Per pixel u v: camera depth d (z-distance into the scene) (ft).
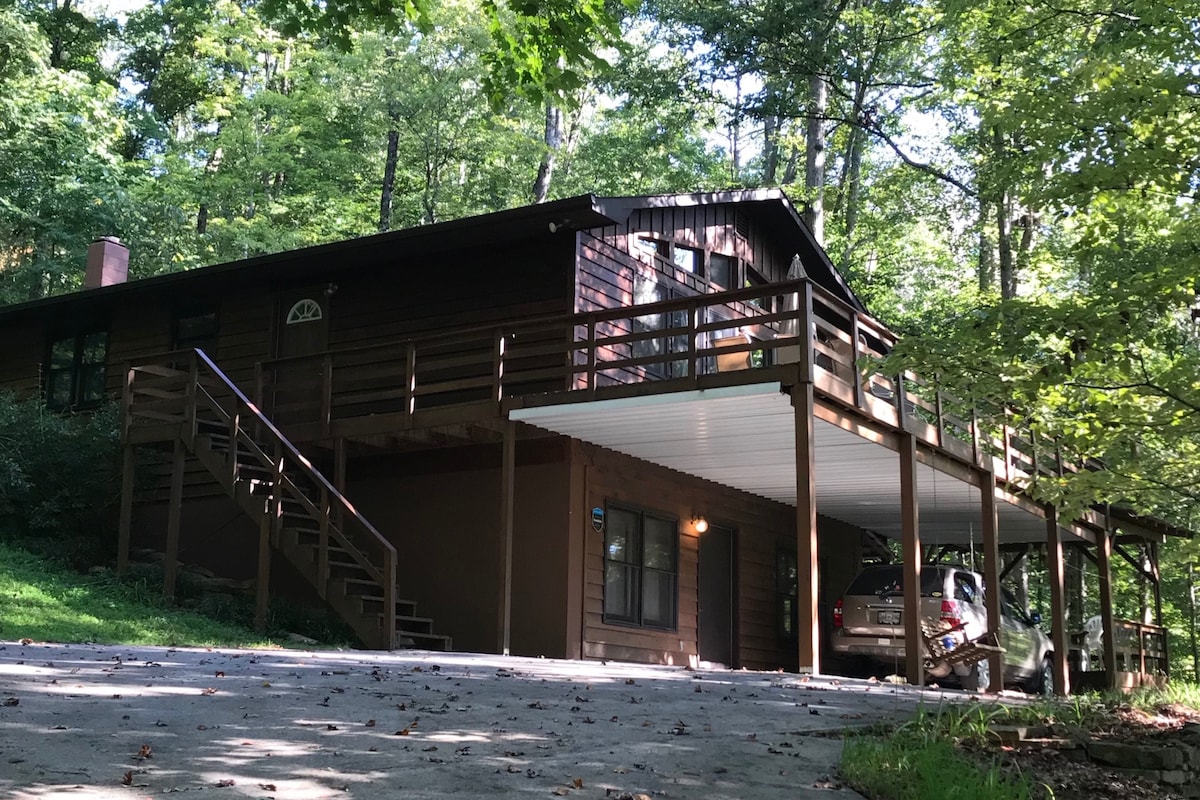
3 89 91.20
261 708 22.00
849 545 71.56
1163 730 28.12
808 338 39.04
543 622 47.55
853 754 19.35
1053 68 44.16
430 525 51.39
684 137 127.75
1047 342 33.32
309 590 53.06
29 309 67.46
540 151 111.55
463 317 53.36
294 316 59.21
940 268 114.73
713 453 50.60
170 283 60.70
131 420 51.01
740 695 28.60
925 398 50.34
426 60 104.58
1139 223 36.47
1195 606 100.22
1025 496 59.06
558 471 48.52
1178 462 38.68
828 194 111.96
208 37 111.86
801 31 87.56
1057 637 57.62
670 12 92.07
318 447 51.49
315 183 113.70
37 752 16.70
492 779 16.65
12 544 52.31
